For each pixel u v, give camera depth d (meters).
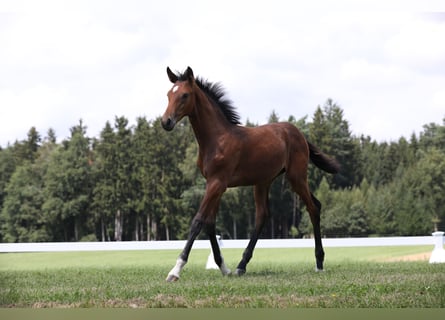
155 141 67.75
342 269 10.47
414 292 7.09
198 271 10.94
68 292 7.65
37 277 10.04
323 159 10.57
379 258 32.22
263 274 9.65
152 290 7.57
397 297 6.79
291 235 62.84
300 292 7.25
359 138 78.69
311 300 6.74
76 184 70.56
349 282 8.00
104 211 68.00
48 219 69.88
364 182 65.25
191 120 9.02
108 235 69.12
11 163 84.56
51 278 9.80
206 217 8.88
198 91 8.94
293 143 10.02
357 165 70.12
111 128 72.25
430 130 74.25
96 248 13.89
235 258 33.84
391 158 70.75
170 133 69.06
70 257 44.00
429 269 9.98
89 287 8.17
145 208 66.06
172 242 13.61
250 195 61.03
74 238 70.75
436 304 6.49
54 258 43.81
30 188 71.62
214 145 8.94
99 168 71.94
